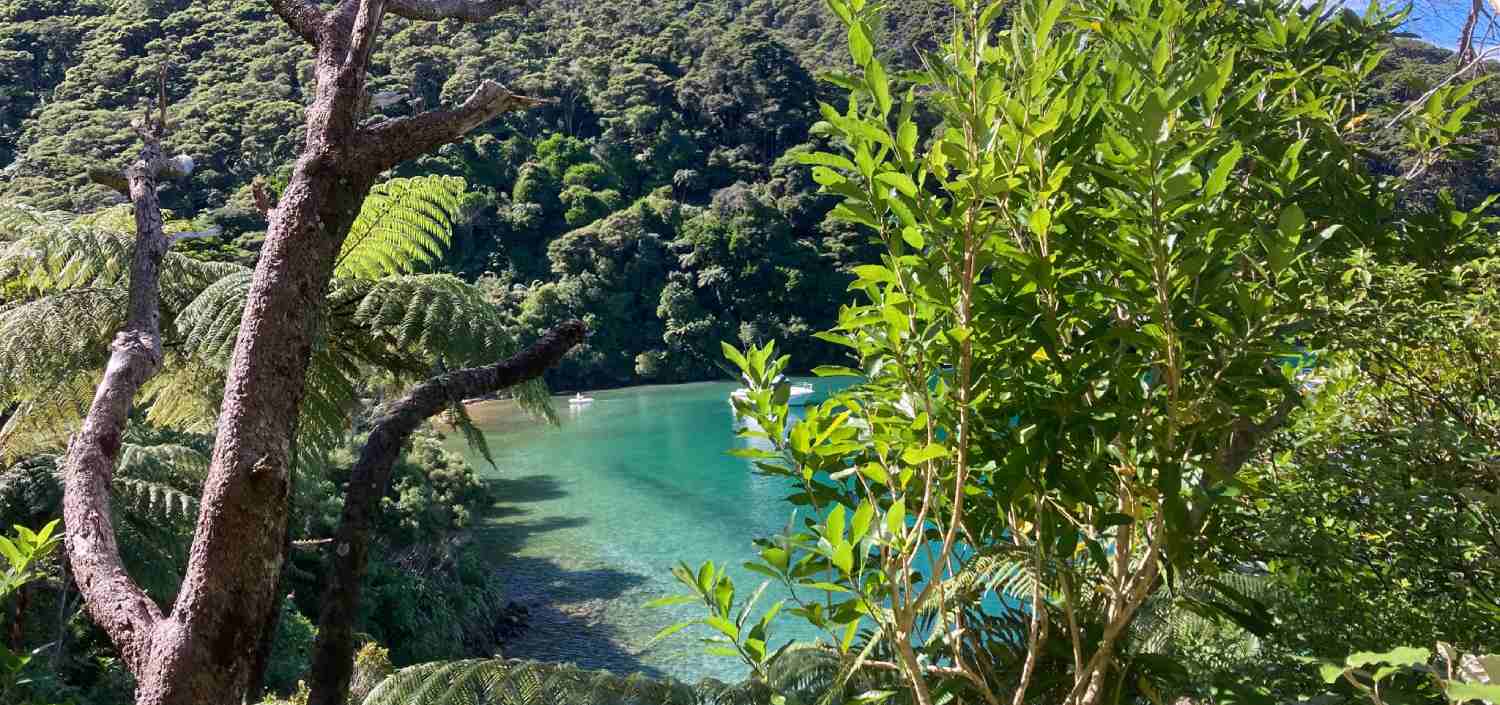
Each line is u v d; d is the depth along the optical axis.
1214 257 1.42
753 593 1.42
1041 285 1.35
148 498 6.48
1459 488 1.42
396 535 17.16
